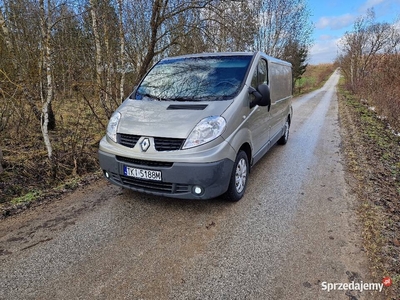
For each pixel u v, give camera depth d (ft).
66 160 14.49
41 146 16.81
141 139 9.11
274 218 9.76
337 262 7.45
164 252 7.91
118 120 10.19
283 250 7.98
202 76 11.62
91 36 20.71
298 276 6.95
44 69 16.28
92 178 13.35
